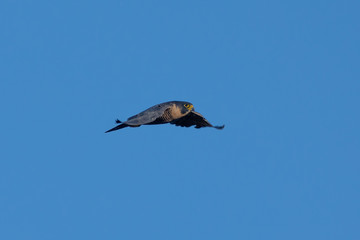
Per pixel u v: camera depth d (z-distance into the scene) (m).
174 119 30.53
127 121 27.27
